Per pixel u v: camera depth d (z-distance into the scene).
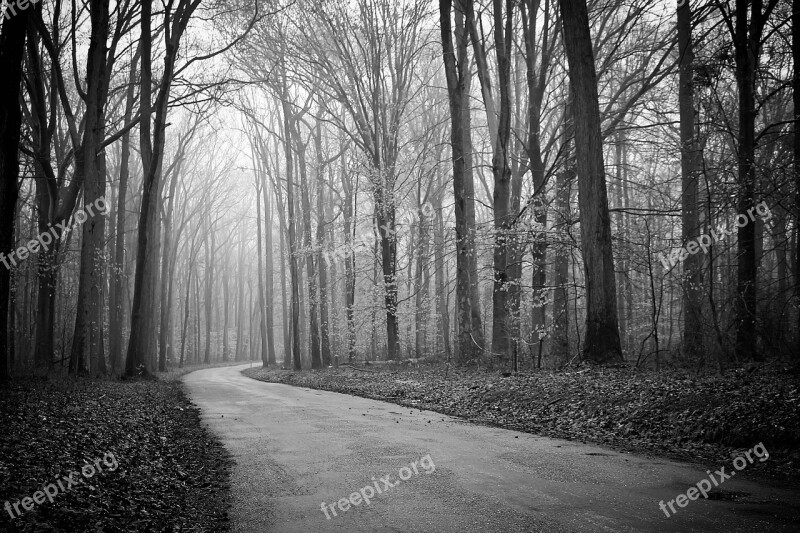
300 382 28.05
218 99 26.59
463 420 12.70
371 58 31.11
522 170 28.58
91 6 22.88
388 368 28.91
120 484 6.97
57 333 38.22
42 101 22.77
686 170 20.94
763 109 26.12
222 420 13.62
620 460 8.14
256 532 5.53
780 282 18.66
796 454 7.72
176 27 25.19
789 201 16.28
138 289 26.08
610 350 16.64
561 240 20.95
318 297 38.94
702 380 11.91
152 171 25.78
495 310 24.06
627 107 23.08
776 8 19.38
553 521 5.54
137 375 25.81
